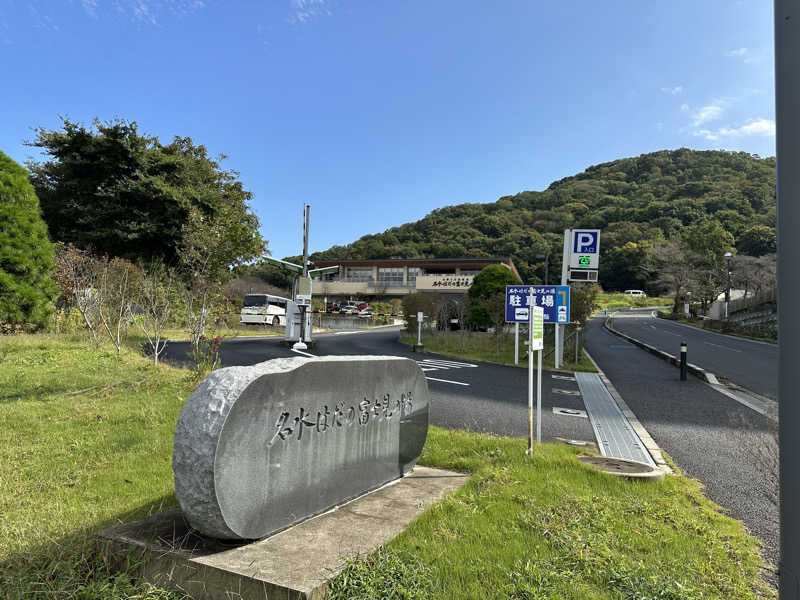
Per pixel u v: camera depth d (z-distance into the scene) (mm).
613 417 9250
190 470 2861
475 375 14328
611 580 2980
